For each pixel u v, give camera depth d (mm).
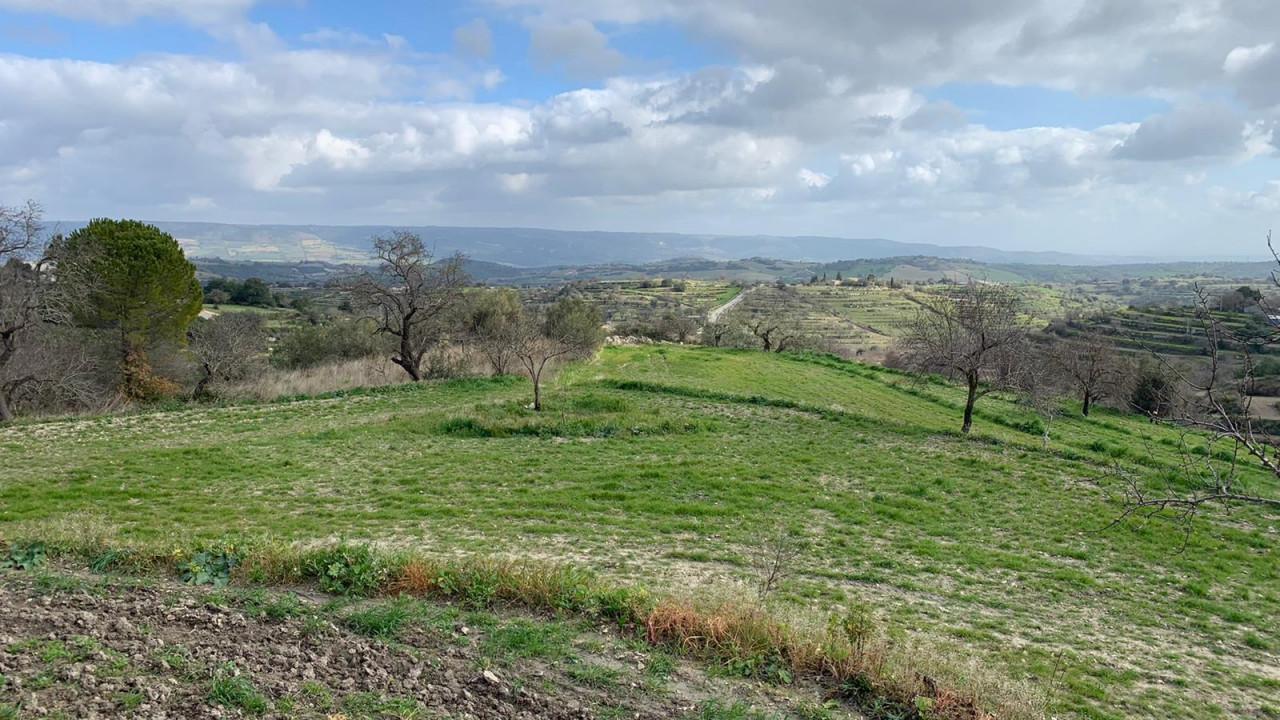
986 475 20547
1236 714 8734
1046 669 9500
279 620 8070
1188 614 12094
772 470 20438
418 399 31406
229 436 23859
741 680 7852
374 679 6879
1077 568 14023
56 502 15195
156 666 6582
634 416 26719
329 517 15055
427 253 39094
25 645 6641
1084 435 33469
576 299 54875
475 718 6441
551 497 17062
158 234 39406
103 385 36000
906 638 9812
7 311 29812
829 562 13602
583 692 7195
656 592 10039
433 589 9484
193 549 10344
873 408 35406
